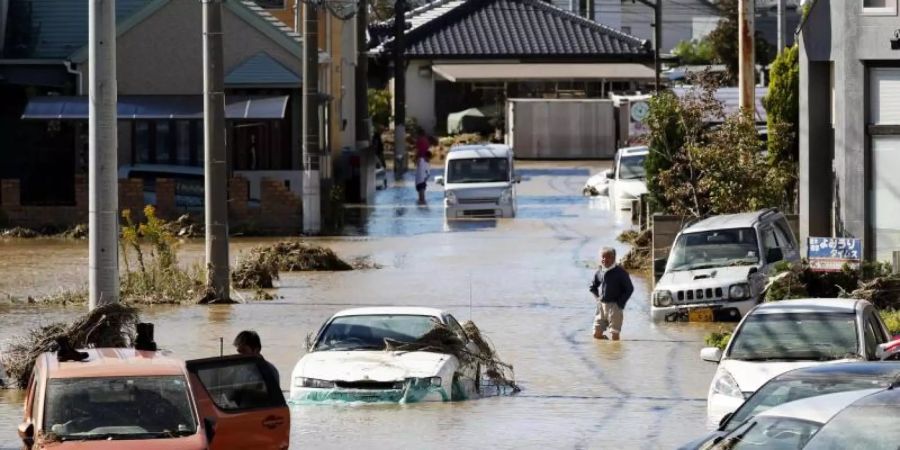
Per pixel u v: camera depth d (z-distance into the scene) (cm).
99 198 4469
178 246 7488
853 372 2627
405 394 4038
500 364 4409
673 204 7188
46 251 8225
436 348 4184
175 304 6188
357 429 3688
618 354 5019
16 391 4281
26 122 10144
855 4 6334
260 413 2933
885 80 6331
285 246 7475
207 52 6219
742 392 3472
